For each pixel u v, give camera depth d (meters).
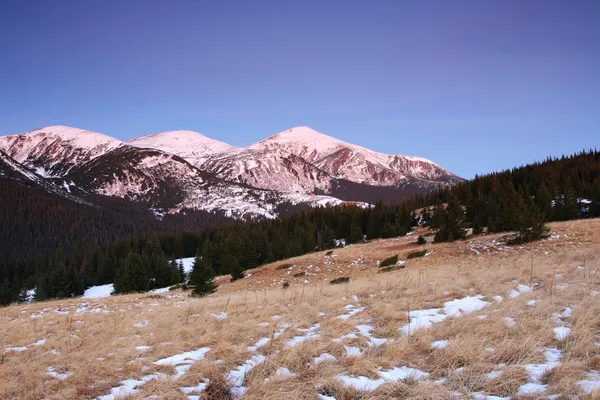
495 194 68.62
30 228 180.38
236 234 82.62
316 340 7.79
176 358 7.61
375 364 6.22
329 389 5.46
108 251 93.25
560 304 9.16
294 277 40.09
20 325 12.45
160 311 14.06
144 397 5.52
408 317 8.91
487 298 10.89
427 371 6.02
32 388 6.26
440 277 16.42
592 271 13.60
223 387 5.64
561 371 5.21
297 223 91.88
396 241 53.62
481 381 5.34
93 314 14.48
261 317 11.02
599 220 37.62
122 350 8.23
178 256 104.75
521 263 20.97
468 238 44.03
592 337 6.54
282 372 6.13
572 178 73.12
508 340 6.65
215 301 16.36
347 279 29.91
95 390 5.94
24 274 89.19
